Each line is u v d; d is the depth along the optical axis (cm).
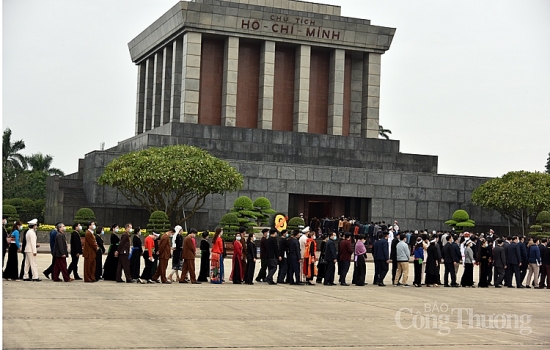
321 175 6569
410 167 7206
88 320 1888
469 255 3441
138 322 1892
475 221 7006
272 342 1684
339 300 2584
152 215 5234
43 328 1741
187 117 6650
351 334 1841
